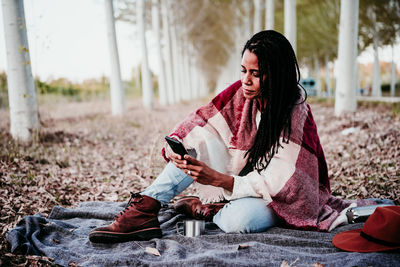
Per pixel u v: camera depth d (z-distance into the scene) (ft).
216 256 6.26
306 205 7.34
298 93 7.37
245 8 69.56
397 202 10.78
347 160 16.39
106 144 23.41
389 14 53.01
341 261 6.04
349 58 28.99
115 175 15.79
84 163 17.75
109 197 12.62
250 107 7.58
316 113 33.63
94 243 7.44
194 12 97.09
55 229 8.14
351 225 7.73
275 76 6.82
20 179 13.56
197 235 7.72
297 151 7.23
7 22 20.67
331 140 21.33
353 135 20.98
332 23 62.08
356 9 28.68
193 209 8.77
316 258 6.35
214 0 87.25
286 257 6.40
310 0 61.11
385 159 15.40
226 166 7.84
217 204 8.63
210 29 111.24
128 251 7.05
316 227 7.42
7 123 29.40
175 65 92.89
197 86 134.82
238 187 7.23
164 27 79.66
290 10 36.88
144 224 7.49
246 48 6.85
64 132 24.95
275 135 7.16
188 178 7.59
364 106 34.71
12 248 6.93
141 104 69.92
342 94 29.45
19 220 8.38
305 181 7.22
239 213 7.39
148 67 57.41
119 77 42.52
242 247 6.75
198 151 7.67
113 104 42.63
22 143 20.01
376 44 60.03
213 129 7.93
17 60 20.85
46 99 35.45
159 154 17.71
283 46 6.82
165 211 9.65
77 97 68.03
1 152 16.98
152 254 6.84
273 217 7.63
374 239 6.36
